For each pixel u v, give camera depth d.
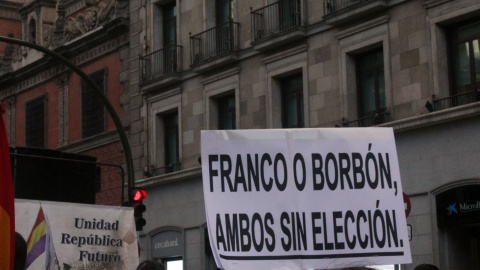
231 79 27.50
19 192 13.90
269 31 25.83
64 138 35.88
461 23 20.80
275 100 25.86
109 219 12.38
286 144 7.09
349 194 7.18
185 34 29.59
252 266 6.80
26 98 39.00
